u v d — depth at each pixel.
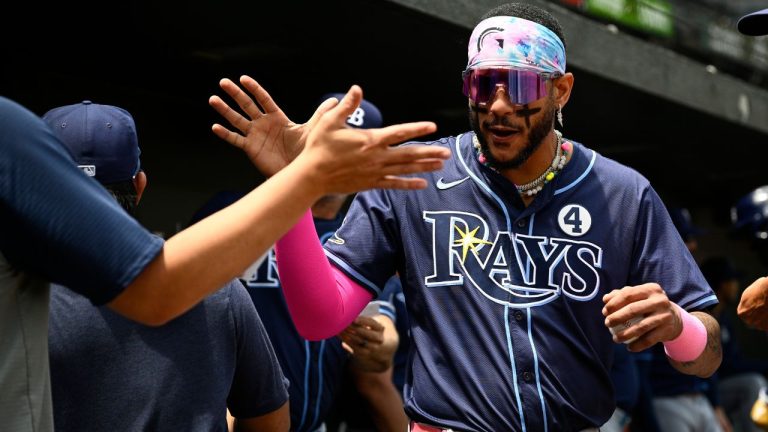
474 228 2.75
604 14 5.86
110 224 1.78
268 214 1.82
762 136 7.34
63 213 1.76
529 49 2.65
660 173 8.89
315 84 5.86
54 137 1.82
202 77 5.56
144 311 1.80
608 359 2.77
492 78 2.64
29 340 1.90
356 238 2.80
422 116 6.72
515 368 2.66
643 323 2.45
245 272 1.92
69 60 5.21
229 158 6.19
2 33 4.72
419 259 2.77
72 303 2.34
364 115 4.55
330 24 4.66
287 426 2.84
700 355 2.68
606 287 2.74
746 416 7.68
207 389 2.42
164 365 2.37
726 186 9.47
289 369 3.86
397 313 4.70
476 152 2.81
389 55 5.19
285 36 4.88
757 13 3.03
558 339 2.69
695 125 6.96
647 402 5.88
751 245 5.91
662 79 6.07
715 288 7.80
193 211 5.93
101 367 2.33
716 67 7.11
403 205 2.80
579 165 2.81
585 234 2.75
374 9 4.39
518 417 2.64
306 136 2.34
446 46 4.98
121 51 5.06
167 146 5.81
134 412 2.34
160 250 1.79
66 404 2.31
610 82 5.68
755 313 2.87
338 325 2.71
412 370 2.79
